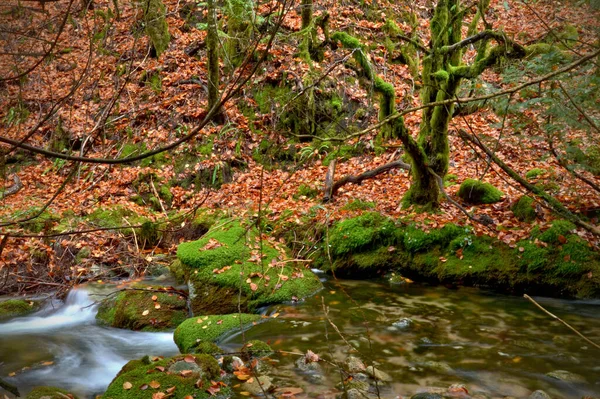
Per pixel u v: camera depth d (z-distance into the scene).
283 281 6.12
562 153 6.91
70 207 9.10
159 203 9.77
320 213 7.98
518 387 3.85
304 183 9.52
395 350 4.56
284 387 3.91
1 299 6.83
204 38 12.74
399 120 6.67
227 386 3.93
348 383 3.94
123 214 8.89
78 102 11.33
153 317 5.81
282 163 10.59
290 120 10.84
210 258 6.34
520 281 6.11
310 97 10.68
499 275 6.21
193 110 11.23
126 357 5.09
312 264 7.29
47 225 8.00
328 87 11.14
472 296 6.02
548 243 6.25
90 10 12.19
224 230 7.17
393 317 5.37
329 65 11.62
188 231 8.40
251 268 6.20
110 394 3.70
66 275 7.27
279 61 11.66
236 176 10.39
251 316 5.43
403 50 12.30
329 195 8.60
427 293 6.18
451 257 6.61
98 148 10.85
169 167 10.45
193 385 3.82
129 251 7.80
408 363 4.29
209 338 5.01
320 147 10.33
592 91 4.05
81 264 7.43
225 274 6.07
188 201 9.81
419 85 11.83
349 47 6.43
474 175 8.73
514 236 6.52
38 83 11.38
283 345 4.73
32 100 11.24
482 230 6.72
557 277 5.97
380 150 10.26
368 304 5.80
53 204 9.20
